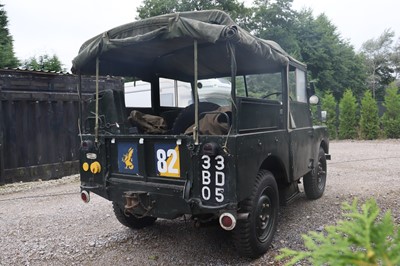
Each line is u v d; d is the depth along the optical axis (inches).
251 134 122.0
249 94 199.6
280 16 1037.8
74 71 153.9
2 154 281.7
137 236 163.2
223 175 112.4
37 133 305.9
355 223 43.1
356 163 359.3
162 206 125.3
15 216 201.3
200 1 829.2
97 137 143.9
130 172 135.1
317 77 1214.3
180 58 177.6
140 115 154.9
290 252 44.9
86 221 188.5
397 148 496.4
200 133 127.0
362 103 660.7
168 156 124.0
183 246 149.6
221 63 183.3
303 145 183.0
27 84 299.1
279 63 152.6
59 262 135.8
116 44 131.8
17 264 134.6
